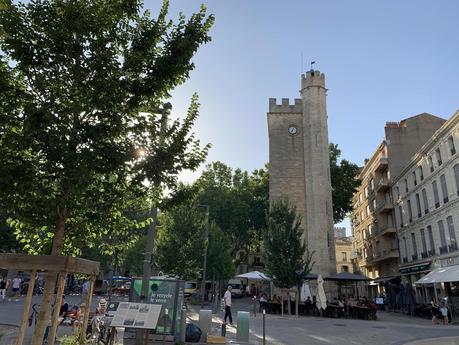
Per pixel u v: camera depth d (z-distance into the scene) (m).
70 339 8.69
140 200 7.80
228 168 57.91
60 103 6.35
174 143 7.25
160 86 7.02
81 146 6.38
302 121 40.44
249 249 64.44
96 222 6.99
